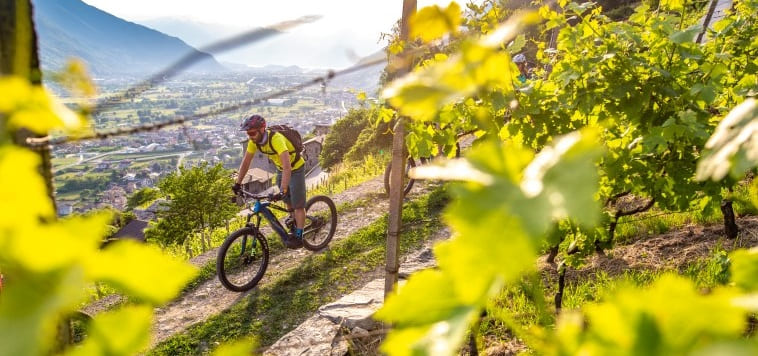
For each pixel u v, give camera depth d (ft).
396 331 1.29
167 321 20.75
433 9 1.31
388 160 49.14
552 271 17.75
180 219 49.93
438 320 1.24
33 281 0.76
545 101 10.44
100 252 0.80
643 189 10.68
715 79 10.31
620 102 10.47
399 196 11.38
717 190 10.09
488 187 0.96
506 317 1.73
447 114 9.53
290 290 22.38
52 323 0.75
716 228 18.17
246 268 23.58
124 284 0.80
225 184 51.96
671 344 1.05
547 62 13.91
